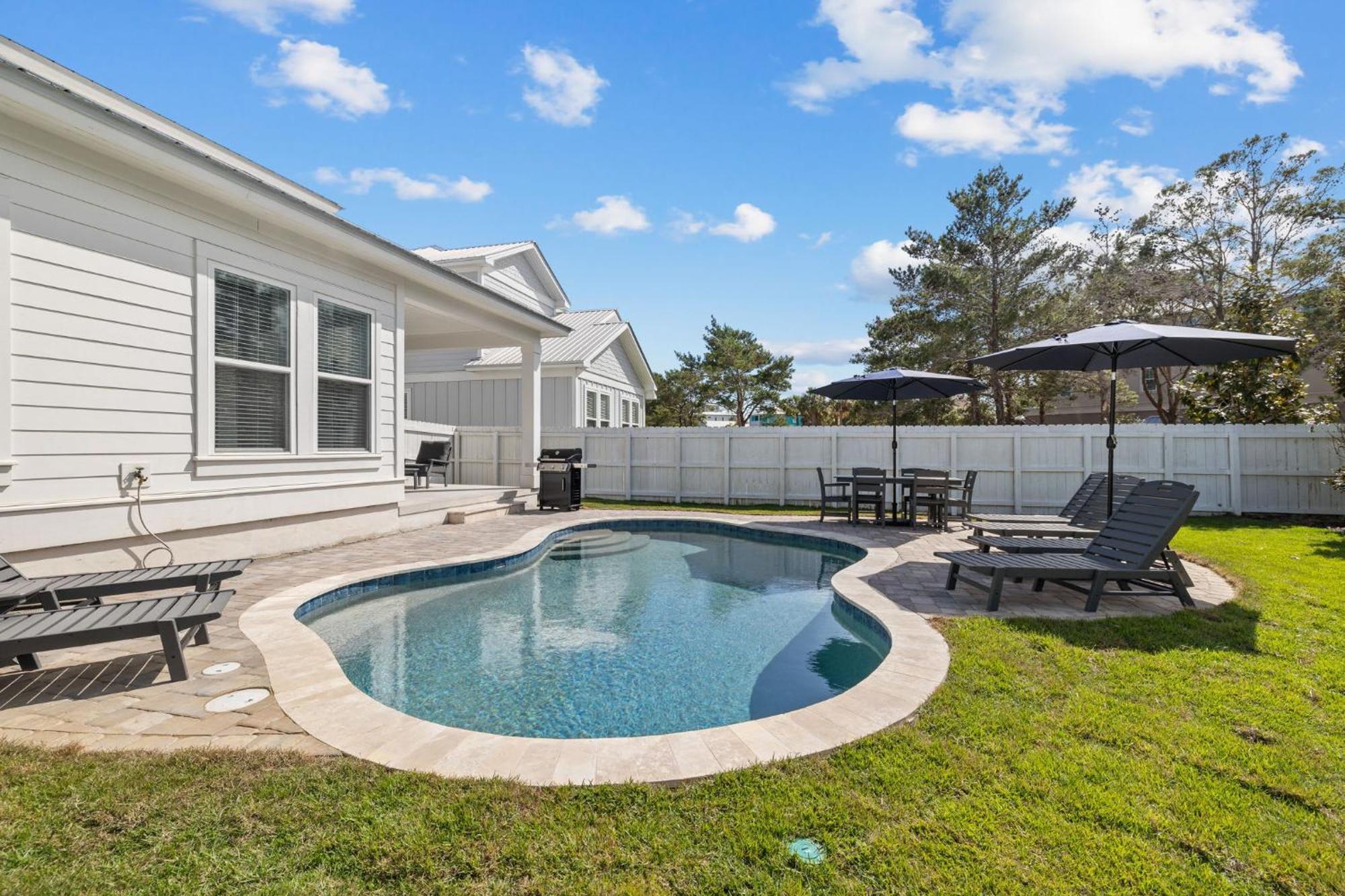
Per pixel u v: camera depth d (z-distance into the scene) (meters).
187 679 3.52
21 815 2.21
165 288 6.00
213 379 6.45
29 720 3.01
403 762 2.61
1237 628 4.48
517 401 17.00
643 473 13.88
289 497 7.36
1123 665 3.78
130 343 5.70
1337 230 18.53
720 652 4.81
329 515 8.02
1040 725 2.97
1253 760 2.65
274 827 2.17
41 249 5.04
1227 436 10.65
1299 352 12.02
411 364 18.06
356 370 8.46
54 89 4.64
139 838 2.10
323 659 3.86
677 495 13.63
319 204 11.86
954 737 2.87
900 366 22.00
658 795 2.37
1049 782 2.48
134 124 5.20
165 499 5.98
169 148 5.52
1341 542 7.99
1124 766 2.60
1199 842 2.12
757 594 6.55
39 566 5.09
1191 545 7.78
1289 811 2.31
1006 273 20.30
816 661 4.62
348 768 2.55
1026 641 4.24
